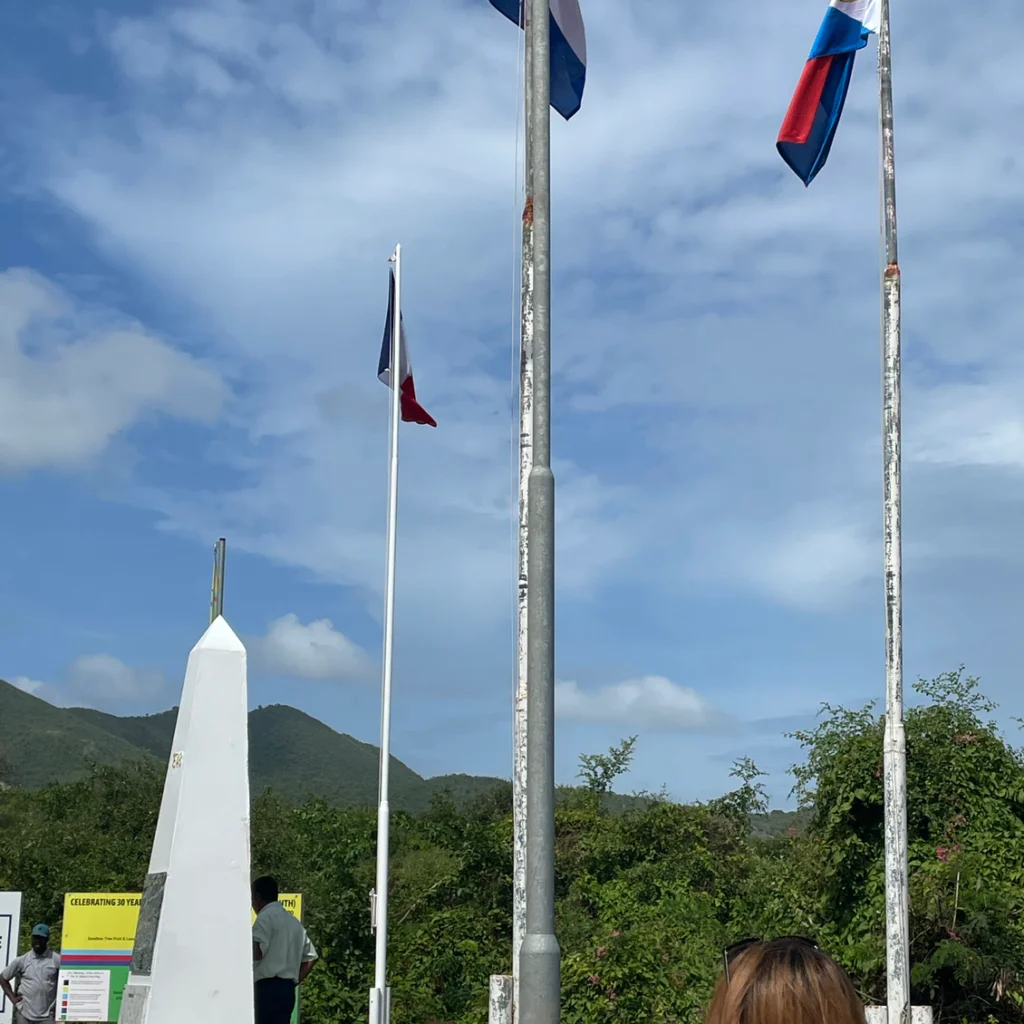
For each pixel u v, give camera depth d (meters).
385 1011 18.89
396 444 21.72
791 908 15.92
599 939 16.28
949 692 16.27
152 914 8.50
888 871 11.93
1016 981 13.45
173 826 8.45
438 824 26.91
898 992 11.65
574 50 13.98
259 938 12.12
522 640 12.29
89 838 29.61
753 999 2.50
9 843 28.16
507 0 13.42
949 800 15.35
